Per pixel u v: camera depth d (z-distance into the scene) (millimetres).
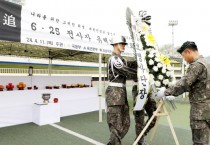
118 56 3414
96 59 11320
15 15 4258
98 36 5832
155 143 4223
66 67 23891
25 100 6500
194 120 2578
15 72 18594
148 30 3797
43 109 5742
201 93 2527
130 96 13227
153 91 3373
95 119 6527
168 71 3449
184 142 4301
